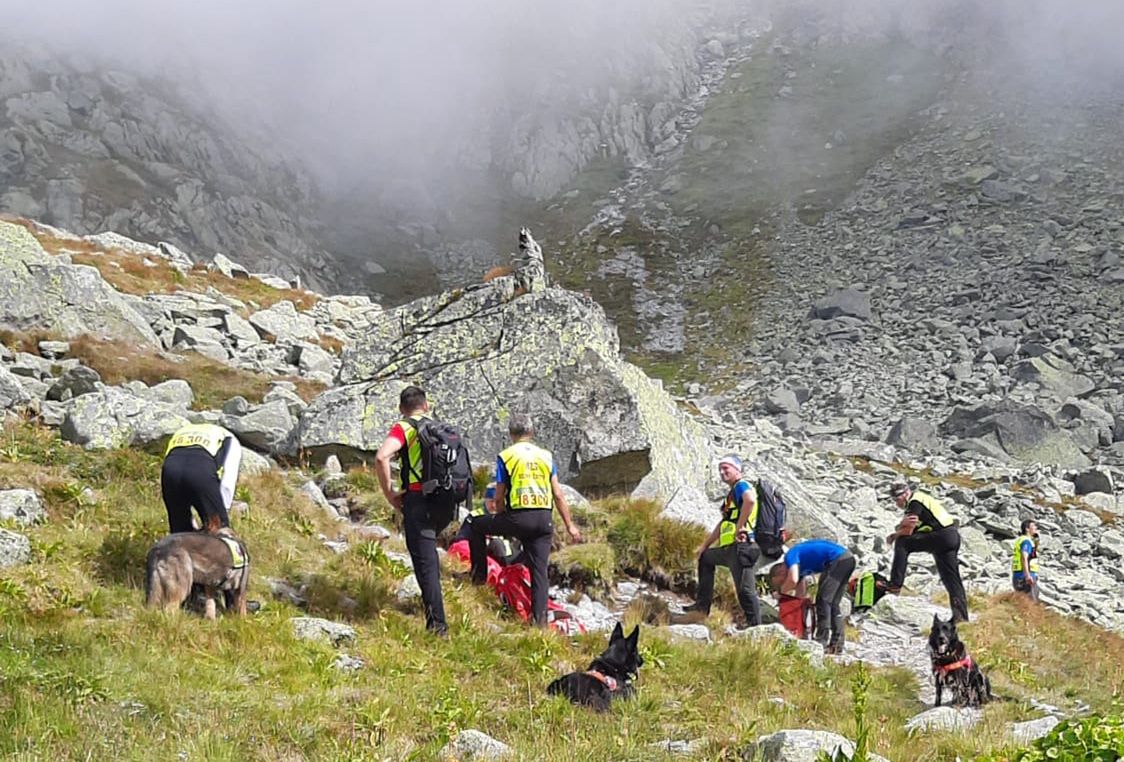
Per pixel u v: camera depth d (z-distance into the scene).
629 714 8.91
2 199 96.06
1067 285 71.44
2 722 6.76
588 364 17.41
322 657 9.05
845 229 98.25
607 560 14.06
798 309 80.69
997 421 43.75
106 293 23.83
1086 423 46.56
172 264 37.44
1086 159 102.81
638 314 87.62
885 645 14.16
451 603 11.45
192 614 9.45
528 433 11.58
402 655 9.68
